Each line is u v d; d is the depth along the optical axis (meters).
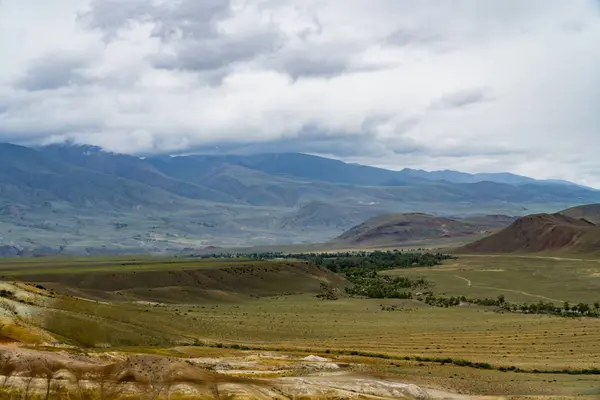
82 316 113.25
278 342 131.00
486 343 137.75
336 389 81.38
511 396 86.12
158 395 71.25
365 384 85.44
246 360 98.12
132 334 111.56
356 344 132.75
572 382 97.69
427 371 101.88
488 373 103.56
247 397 72.81
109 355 87.88
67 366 74.75
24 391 69.38
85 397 69.94
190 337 123.06
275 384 79.88
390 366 103.75
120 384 72.69
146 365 76.75
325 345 129.12
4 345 86.00
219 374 80.25
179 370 76.56
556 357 122.31
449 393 87.12
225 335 133.75
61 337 100.62
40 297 120.00
